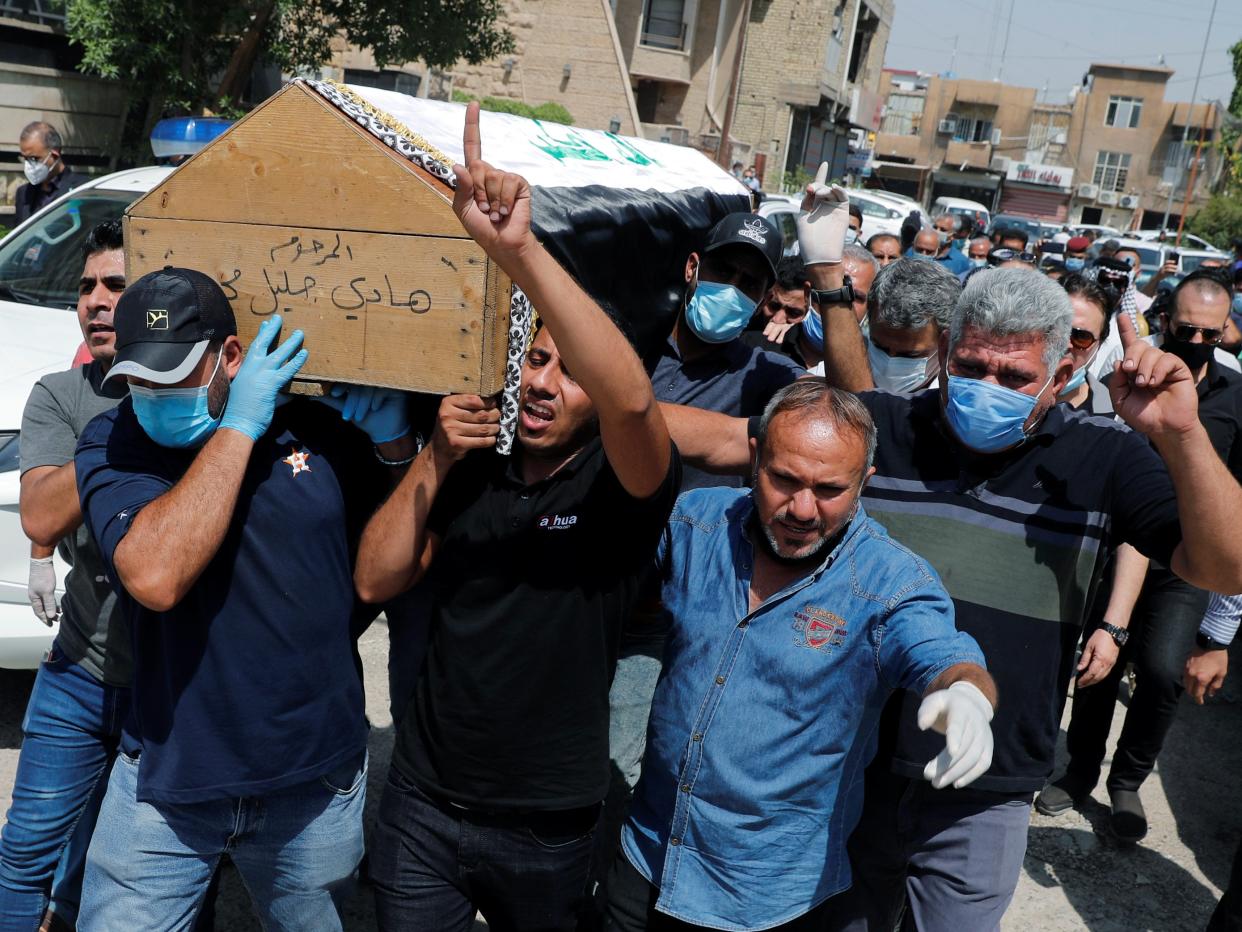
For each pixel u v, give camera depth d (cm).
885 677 219
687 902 231
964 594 251
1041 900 394
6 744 414
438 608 238
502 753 232
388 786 249
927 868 261
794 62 2969
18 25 1112
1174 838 443
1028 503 251
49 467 274
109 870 236
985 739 173
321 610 234
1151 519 240
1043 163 6406
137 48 1119
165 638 226
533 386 224
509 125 280
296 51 1275
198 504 208
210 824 234
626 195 275
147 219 225
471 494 235
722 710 227
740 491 245
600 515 230
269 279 220
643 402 205
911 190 6531
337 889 252
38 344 479
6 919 286
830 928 271
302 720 234
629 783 296
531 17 2250
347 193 211
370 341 216
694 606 236
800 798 226
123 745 240
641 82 2884
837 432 213
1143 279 2308
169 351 208
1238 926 327
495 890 244
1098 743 446
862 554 224
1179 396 214
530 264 187
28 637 399
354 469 244
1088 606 264
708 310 321
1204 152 6144
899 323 342
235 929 332
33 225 591
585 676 234
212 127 710
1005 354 239
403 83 1794
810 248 323
